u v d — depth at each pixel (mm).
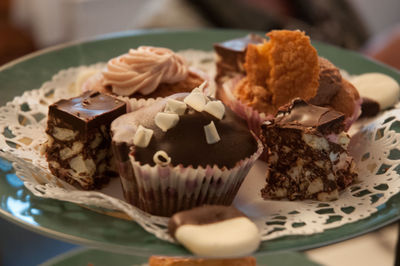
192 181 350
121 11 1169
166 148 346
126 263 458
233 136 358
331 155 357
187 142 348
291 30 395
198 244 305
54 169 377
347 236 321
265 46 407
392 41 759
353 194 362
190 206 363
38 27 1020
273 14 747
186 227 312
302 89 391
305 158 358
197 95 360
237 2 752
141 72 417
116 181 389
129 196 368
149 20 753
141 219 325
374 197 355
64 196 339
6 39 963
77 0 1111
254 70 408
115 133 356
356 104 413
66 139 371
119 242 315
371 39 832
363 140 409
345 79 440
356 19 803
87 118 364
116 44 501
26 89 445
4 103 426
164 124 349
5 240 617
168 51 434
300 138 354
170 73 419
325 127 352
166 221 340
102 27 1161
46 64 471
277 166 366
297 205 357
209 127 350
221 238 307
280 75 392
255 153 362
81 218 332
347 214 340
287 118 362
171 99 356
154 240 318
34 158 385
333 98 407
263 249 312
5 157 369
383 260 495
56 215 333
